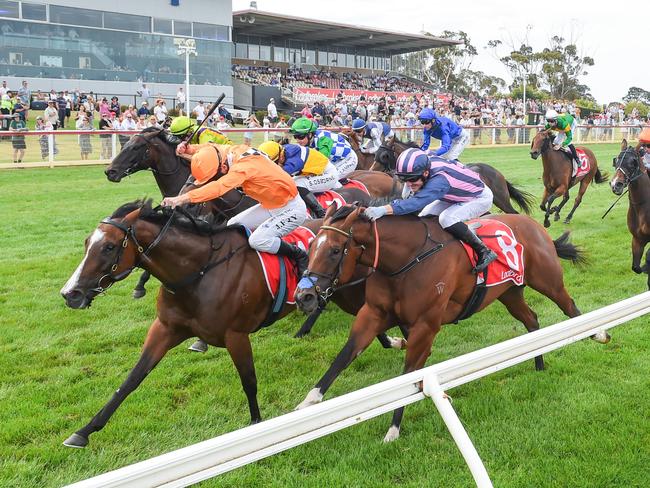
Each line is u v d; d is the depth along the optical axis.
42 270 6.60
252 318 3.45
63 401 3.80
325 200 5.11
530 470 2.99
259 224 3.75
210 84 25.67
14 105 16.78
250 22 30.86
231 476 2.99
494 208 10.27
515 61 50.12
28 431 3.40
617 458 3.07
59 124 18.64
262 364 4.34
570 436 3.27
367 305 3.51
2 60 20.75
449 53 51.38
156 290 6.02
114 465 3.13
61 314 5.32
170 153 5.80
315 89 29.97
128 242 3.11
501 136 21.97
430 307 3.45
